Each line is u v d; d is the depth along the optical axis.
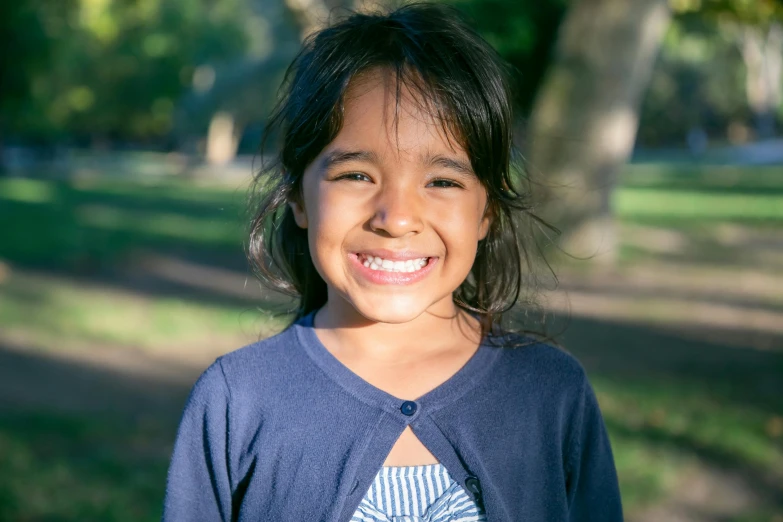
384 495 1.50
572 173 10.04
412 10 1.67
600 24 9.98
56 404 5.38
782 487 4.09
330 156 1.52
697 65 45.88
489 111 1.56
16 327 7.46
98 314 8.05
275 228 1.90
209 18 39.91
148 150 63.09
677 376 5.87
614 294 8.86
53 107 34.16
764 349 6.62
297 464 1.52
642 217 15.93
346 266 1.54
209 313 8.07
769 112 51.03
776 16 12.77
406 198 1.49
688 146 50.44
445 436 1.54
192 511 1.60
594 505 1.68
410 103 1.49
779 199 19.95
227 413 1.59
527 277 2.35
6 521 3.69
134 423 5.05
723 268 10.63
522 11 11.25
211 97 42.84
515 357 1.64
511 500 1.53
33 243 12.95
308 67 1.61
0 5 16.98
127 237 13.93
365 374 1.60
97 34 28.00
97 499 3.95
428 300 1.55
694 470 4.25
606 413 5.04
